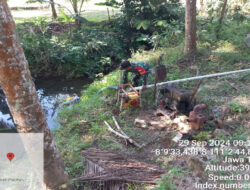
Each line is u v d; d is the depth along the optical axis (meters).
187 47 8.05
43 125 2.72
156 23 11.02
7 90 2.42
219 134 4.15
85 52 10.10
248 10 11.57
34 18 11.03
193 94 4.74
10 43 2.21
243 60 7.29
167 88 5.01
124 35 11.54
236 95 5.49
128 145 4.34
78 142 4.57
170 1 11.82
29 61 9.99
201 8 12.66
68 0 12.51
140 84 5.74
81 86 9.02
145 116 5.16
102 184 3.44
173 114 4.81
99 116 5.32
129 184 3.33
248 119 4.62
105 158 3.87
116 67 10.19
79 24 12.55
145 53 9.52
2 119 6.77
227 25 9.99
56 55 9.87
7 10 2.16
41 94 8.47
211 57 7.63
